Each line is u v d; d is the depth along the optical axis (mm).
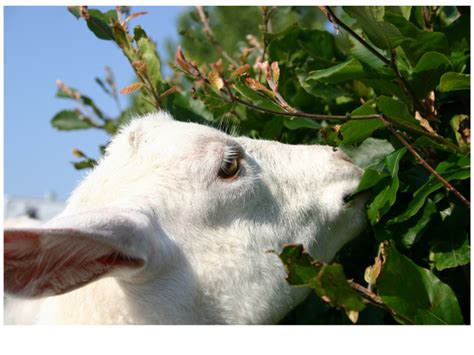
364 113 861
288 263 736
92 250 761
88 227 749
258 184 897
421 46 879
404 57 928
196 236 868
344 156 951
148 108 1264
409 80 900
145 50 1036
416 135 905
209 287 871
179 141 882
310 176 932
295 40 1098
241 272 881
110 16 1085
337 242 943
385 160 881
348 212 926
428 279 781
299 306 997
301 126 982
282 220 910
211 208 872
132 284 845
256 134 1128
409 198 897
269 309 896
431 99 901
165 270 850
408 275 776
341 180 932
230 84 957
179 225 861
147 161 882
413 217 879
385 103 841
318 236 928
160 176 868
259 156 927
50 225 741
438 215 887
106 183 880
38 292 744
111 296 854
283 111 911
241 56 1115
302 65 1100
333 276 700
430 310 772
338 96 1046
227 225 883
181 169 870
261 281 889
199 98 1073
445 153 904
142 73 1028
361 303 703
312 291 990
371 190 925
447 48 881
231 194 879
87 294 861
